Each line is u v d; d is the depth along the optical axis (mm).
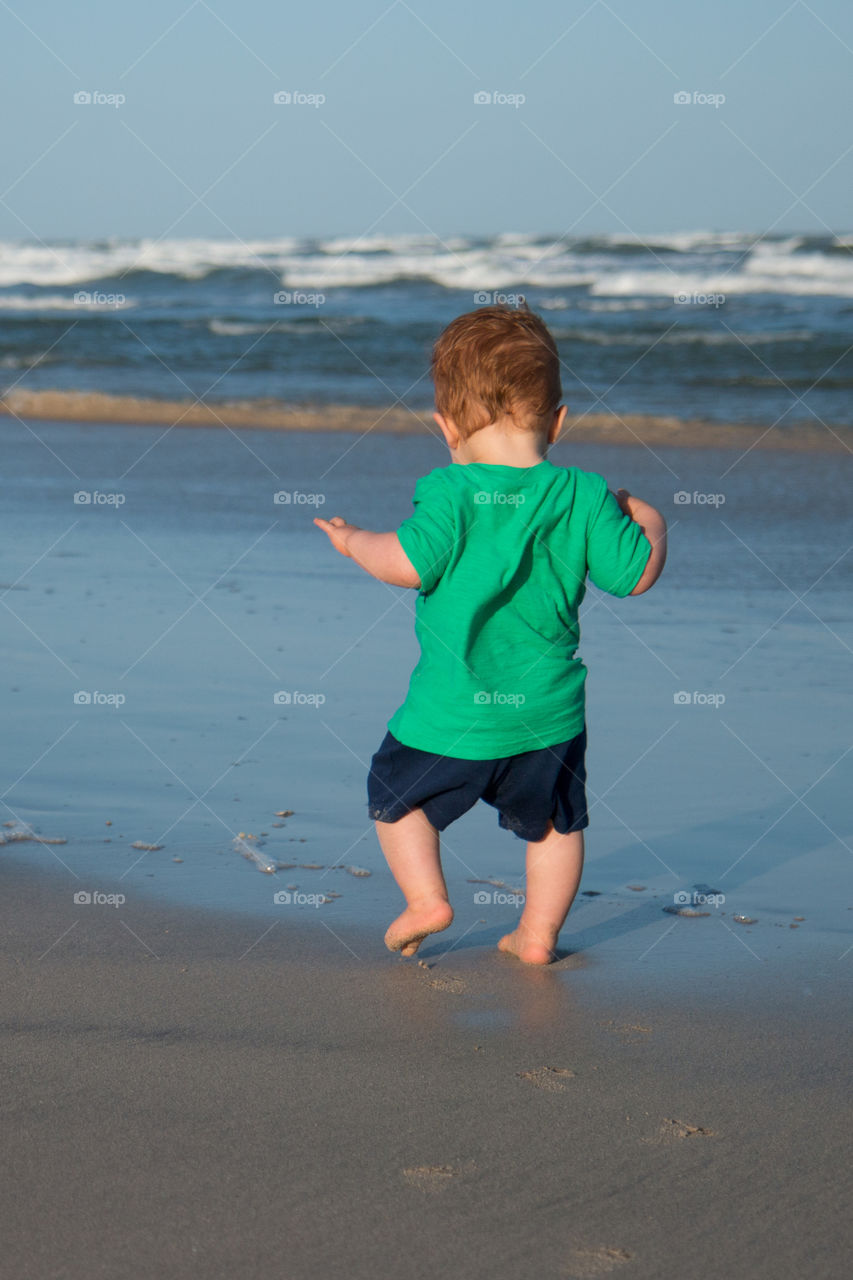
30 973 2629
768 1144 1944
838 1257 1661
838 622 6301
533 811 2748
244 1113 2023
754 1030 2391
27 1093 2084
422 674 2729
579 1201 1780
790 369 17625
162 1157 1878
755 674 5422
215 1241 1671
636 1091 2125
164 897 3107
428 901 2691
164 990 2555
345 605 6574
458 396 2725
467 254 38188
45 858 3381
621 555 2693
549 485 2688
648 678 5375
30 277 39500
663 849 3539
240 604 6578
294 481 10312
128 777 4078
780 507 9211
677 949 2838
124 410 15219
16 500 9625
